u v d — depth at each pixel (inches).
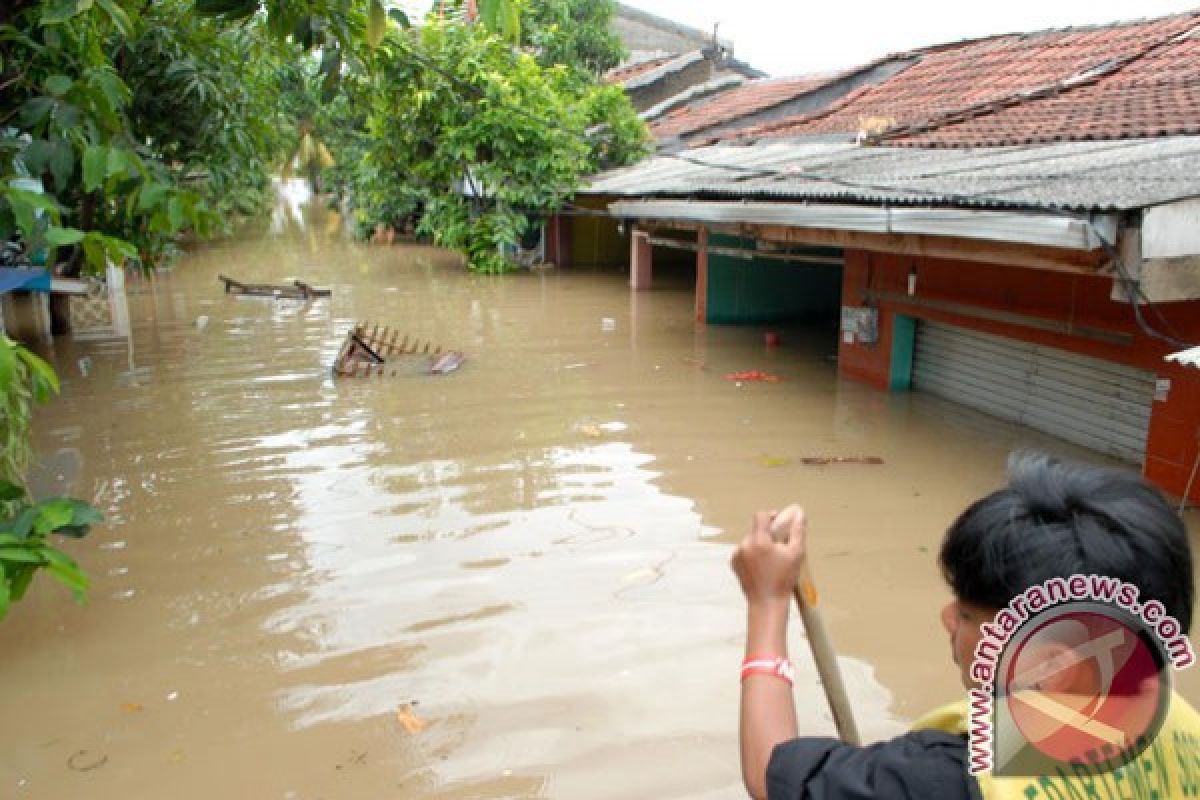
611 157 704.4
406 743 140.2
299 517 227.5
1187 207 188.9
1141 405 246.7
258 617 179.0
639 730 141.5
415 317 512.4
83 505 158.4
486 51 625.9
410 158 689.0
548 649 164.9
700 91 825.5
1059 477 49.6
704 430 293.1
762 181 355.3
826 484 244.1
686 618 174.7
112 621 178.5
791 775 50.6
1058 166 254.5
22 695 154.9
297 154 1368.1
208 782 132.6
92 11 206.1
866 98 545.6
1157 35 426.9
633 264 613.9
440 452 275.4
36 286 274.7
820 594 183.2
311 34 188.2
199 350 427.2
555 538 212.1
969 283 298.0
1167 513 48.4
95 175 164.7
